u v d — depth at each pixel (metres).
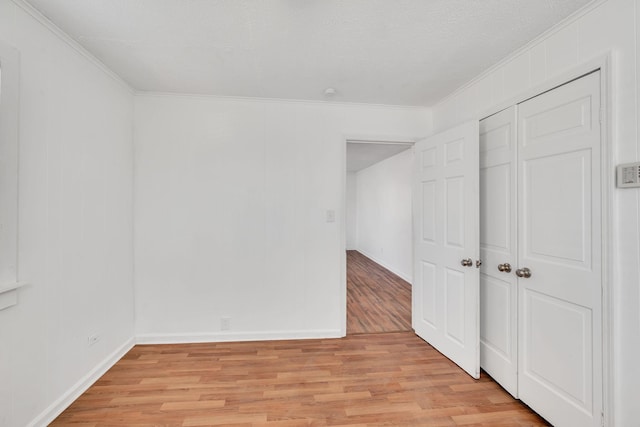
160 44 1.88
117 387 2.01
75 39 1.82
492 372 2.15
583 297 1.50
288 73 2.27
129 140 2.55
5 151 1.39
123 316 2.48
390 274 5.65
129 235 2.56
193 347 2.62
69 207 1.85
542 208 1.74
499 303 2.09
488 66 2.14
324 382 2.09
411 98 2.77
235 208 2.76
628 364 1.33
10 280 1.42
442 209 2.51
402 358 2.45
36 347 1.60
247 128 2.77
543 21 1.61
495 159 2.13
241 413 1.76
